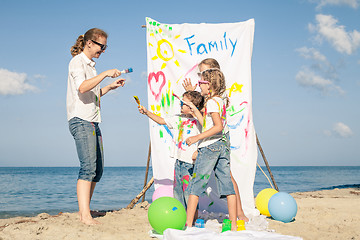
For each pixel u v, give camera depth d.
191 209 3.67
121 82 4.28
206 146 3.76
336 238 3.48
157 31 5.38
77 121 4.07
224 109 3.89
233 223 3.65
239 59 5.18
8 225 3.82
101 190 18.84
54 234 3.39
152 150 5.25
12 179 34.41
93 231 3.56
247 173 4.97
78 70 4.08
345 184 23.98
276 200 4.35
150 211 3.40
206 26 5.33
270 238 2.90
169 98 5.29
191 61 5.30
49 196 15.12
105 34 4.25
